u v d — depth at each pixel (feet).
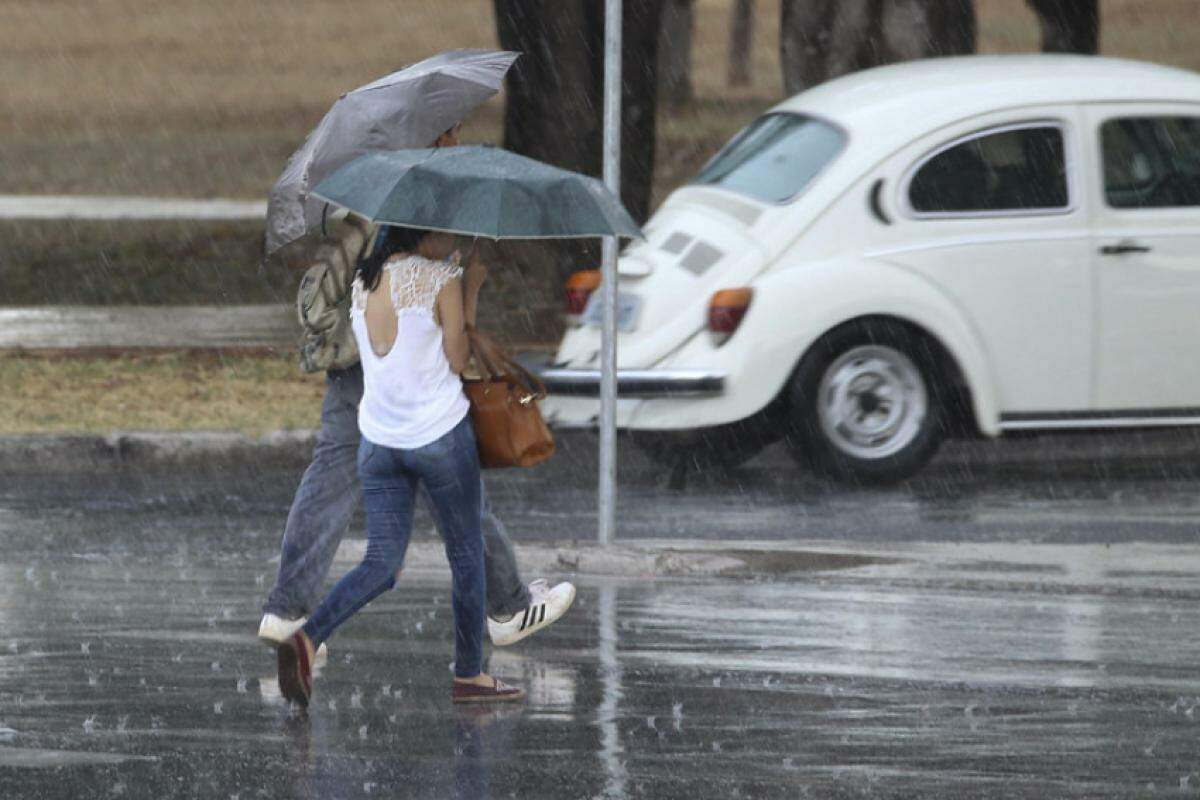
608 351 109.19
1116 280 134.21
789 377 131.23
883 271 131.54
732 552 107.76
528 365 138.31
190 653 87.97
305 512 84.43
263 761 71.31
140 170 376.89
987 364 132.77
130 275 241.55
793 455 133.49
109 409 153.48
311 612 85.30
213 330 196.75
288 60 597.11
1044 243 133.39
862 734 75.15
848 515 123.95
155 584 103.35
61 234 271.49
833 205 133.08
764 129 144.56
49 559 110.11
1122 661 87.10
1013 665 86.12
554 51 226.99
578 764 71.00
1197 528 119.85
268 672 84.69
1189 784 69.15
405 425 76.95
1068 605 98.68
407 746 73.36
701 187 143.02
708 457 140.97
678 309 132.36
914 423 132.98
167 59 598.34
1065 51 262.67
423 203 73.72
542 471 142.51
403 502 78.13
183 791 67.56
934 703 79.77
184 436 143.43
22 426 146.51
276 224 83.15
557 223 73.97
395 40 633.61
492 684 79.82
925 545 111.55
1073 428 134.41
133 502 129.59
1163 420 135.33
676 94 470.39
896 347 132.16
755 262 132.05
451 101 83.30
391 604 99.30
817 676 84.12
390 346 77.15
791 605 98.48
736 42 532.32
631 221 75.97
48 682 82.53
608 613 96.73
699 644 90.07
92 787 67.97
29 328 196.95
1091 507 126.82
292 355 179.01
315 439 145.59
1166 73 139.74
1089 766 71.15
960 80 138.31
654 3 228.02
